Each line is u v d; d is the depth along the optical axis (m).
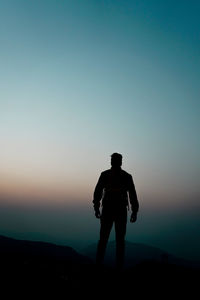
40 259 5.84
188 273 5.07
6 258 5.40
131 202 4.60
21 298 3.29
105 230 4.32
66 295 3.61
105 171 4.80
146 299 3.67
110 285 4.11
